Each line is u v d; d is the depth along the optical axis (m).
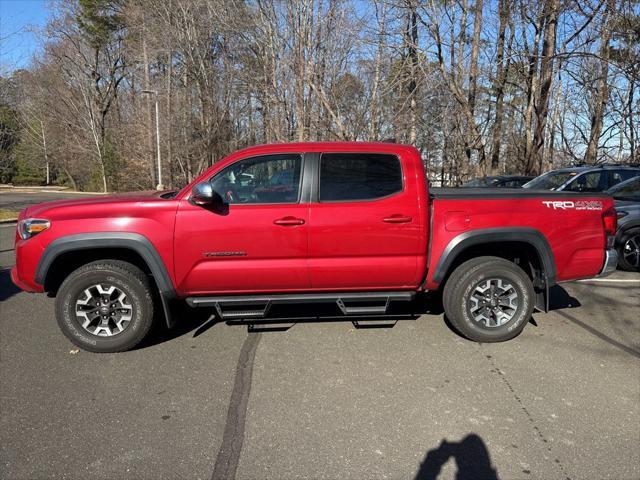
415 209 3.93
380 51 15.03
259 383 3.45
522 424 2.90
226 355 3.94
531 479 2.40
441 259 4.01
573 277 4.23
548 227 4.07
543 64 15.91
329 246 3.88
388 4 14.34
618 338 4.29
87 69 38.59
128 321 3.95
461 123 17.00
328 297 4.04
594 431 2.82
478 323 4.14
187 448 2.68
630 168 8.22
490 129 21.08
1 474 2.46
